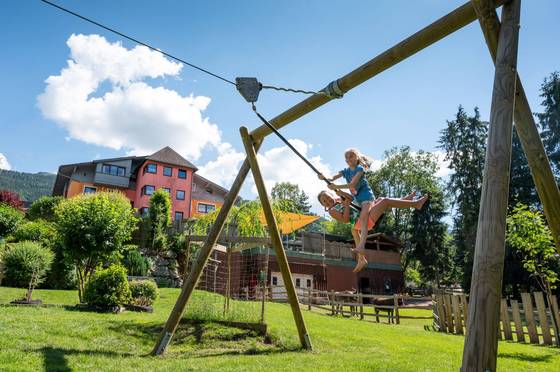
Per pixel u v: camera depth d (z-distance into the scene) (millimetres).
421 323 18906
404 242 48562
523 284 28656
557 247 3842
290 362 6676
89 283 12570
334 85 5492
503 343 11344
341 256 34312
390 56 4852
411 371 6195
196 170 46781
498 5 3674
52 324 8422
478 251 2900
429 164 49469
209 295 13062
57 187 50469
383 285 34500
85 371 5562
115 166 45375
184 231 30672
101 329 8516
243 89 5648
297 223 29844
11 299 13898
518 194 32625
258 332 8914
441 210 42688
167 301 16391
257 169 7465
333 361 6816
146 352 7449
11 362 5531
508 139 3113
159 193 31484
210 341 8492
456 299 13727
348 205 4605
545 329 11430
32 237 22219
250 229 15805
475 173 40000
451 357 7691
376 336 10258
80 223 14055
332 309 19859
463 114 42375
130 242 29344
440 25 4359
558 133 35312
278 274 28875
